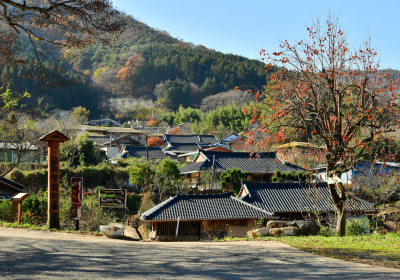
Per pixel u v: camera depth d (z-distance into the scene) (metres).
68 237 9.57
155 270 5.29
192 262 6.21
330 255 7.45
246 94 87.88
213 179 31.28
